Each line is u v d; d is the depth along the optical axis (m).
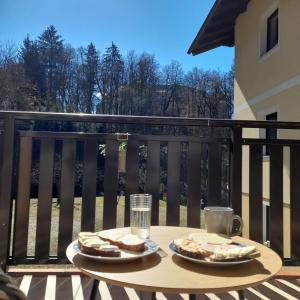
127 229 1.38
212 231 1.31
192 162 2.12
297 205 2.17
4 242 1.97
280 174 2.18
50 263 2.03
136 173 2.09
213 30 8.48
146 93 27.02
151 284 0.92
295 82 5.81
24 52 25.36
